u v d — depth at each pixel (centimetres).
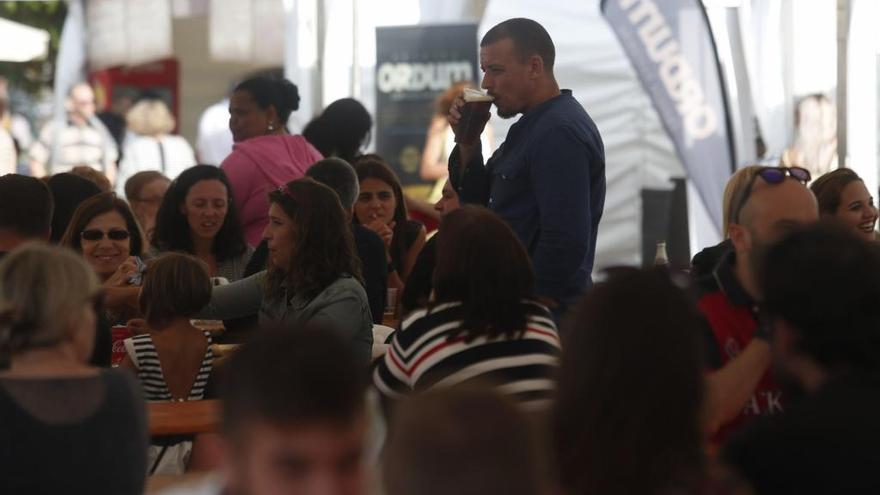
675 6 2084
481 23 2453
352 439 475
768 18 2441
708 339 879
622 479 574
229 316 1369
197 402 1116
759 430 637
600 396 581
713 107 2092
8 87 4638
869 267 644
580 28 2450
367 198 1792
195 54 2972
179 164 2883
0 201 1188
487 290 873
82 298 760
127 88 2933
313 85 2522
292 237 1212
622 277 607
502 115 1303
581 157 1238
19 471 727
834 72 2430
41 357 754
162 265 1209
